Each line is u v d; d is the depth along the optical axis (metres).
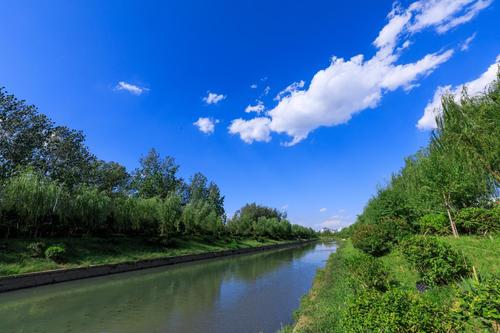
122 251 26.80
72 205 25.83
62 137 34.38
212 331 9.48
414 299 4.55
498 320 3.90
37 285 16.45
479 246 9.90
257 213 102.94
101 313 11.28
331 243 83.81
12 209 21.50
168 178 55.41
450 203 14.23
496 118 10.06
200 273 22.70
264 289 16.31
